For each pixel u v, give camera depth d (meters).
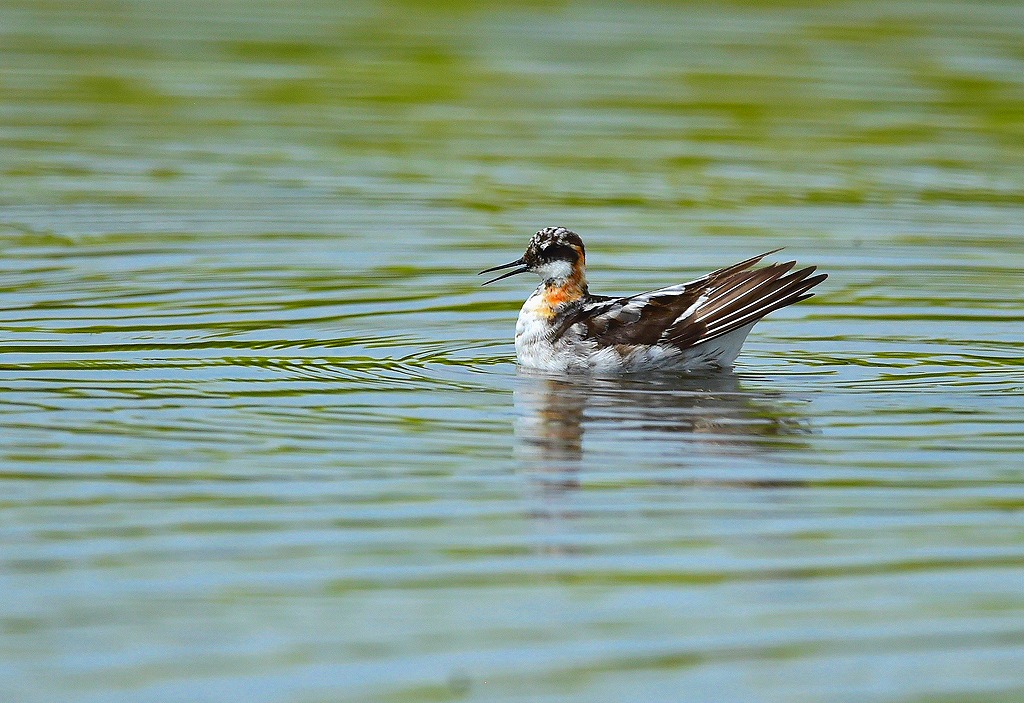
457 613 10.36
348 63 33.44
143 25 36.84
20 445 13.65
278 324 18.11
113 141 27.39
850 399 15.40
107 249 21.27
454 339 17.83
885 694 9.37
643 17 38.16
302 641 9.95
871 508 12.29
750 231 22.56
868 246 21.81
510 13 38.56
